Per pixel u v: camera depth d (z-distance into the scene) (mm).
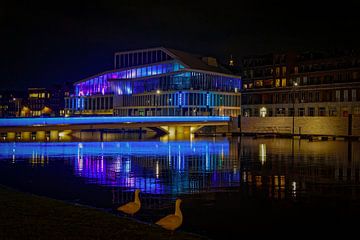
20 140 109062
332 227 23891
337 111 132875
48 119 93250
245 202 30453
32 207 21547
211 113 171625
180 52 189875
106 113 197000
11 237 16000
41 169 49125
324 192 34656
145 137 130250
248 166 52750
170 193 33969
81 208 22078
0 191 26672
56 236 16359
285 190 35531
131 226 18531
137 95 184875
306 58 143500
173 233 17938
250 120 148125
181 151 75000
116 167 51281
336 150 76625
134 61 194875
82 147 83688
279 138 122000
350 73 130375
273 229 23453
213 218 25703
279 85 150125
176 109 169875
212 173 46188
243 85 162250
